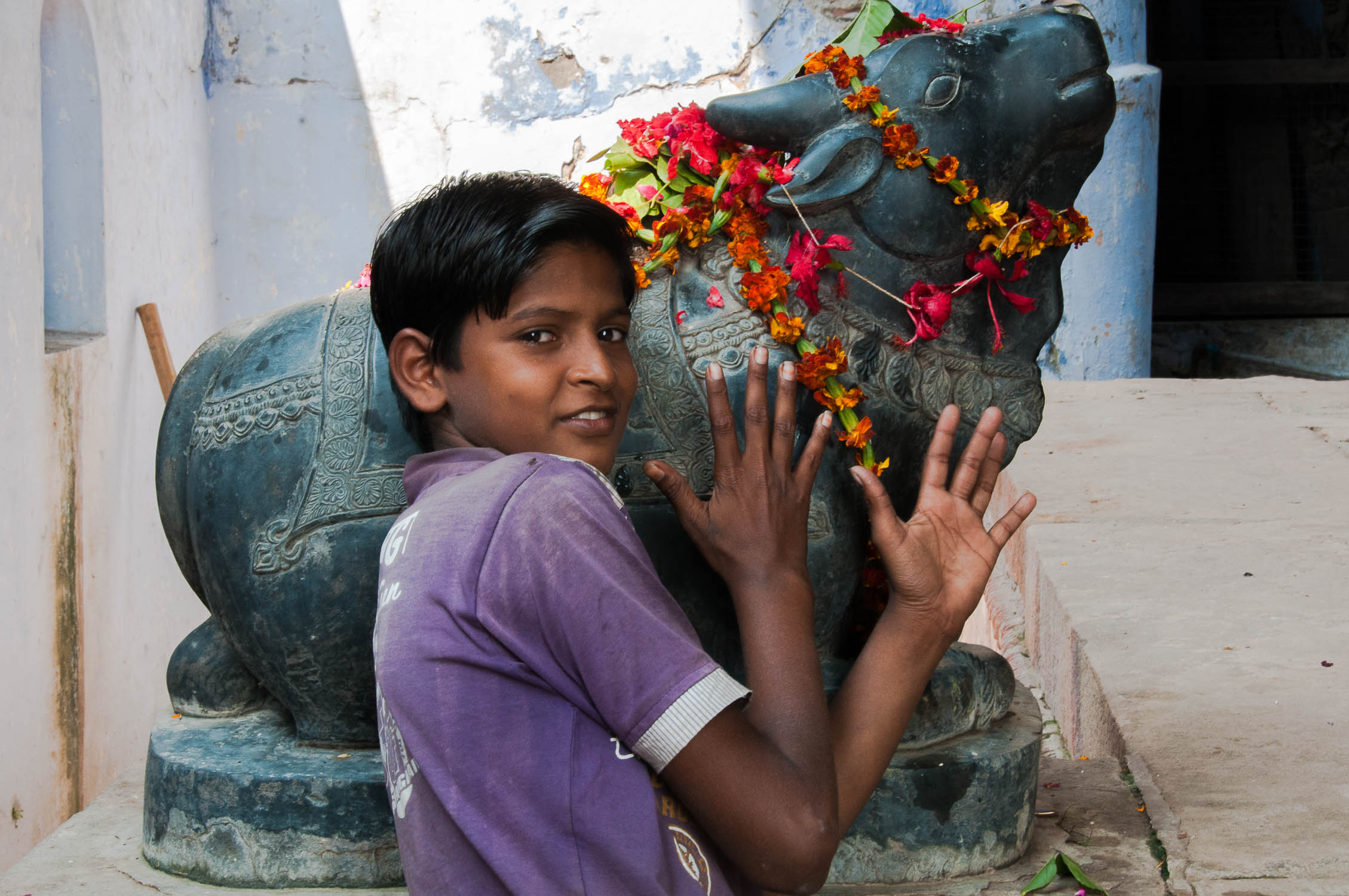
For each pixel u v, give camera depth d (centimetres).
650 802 100
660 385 145
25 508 379
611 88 568
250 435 146
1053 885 154
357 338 149
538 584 99
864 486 130
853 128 145
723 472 127
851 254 150
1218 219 855
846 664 156
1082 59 147
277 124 575
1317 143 845
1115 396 497
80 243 454
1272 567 297
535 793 98
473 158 576
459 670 100
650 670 98
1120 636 256
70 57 444
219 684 162
